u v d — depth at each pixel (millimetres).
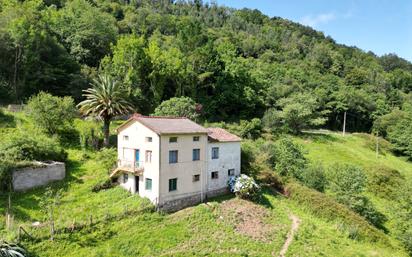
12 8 67938
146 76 68750
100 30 84625
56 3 104312
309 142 77062
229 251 30688
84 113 49500
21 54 62094
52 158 40406
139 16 136250
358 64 163125
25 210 31750
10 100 59062
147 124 36875
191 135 39312
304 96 89000
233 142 45688
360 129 110688
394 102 124000
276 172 51281
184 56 75688
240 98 81938
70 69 68375
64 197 35188
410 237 39969
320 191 50031
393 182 58281
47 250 26578
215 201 40094
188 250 29828
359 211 46125
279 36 188375
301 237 35656
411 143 83062
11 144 37688
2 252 23531
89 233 29391
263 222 37312
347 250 35406
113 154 43406
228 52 99750
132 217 32719
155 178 35750
